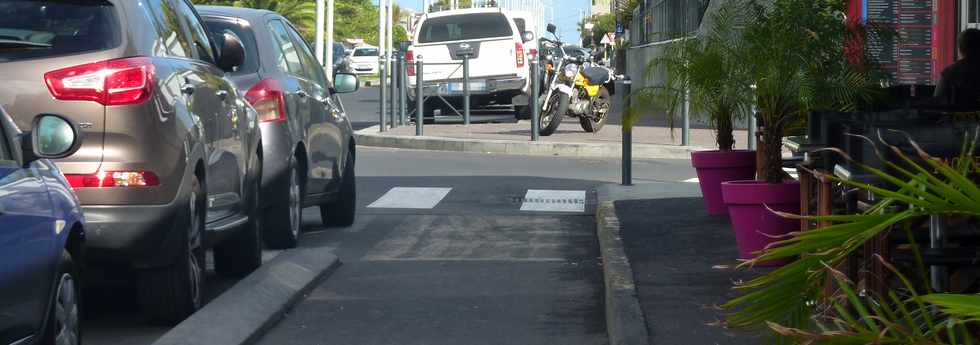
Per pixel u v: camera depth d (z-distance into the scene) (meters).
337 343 7.16
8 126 5.68
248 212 8.95
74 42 6.88
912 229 5.83
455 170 17.50
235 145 8.54
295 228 10.44
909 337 3.21
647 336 6.29
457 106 28.66
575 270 9.71
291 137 10.10
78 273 6.15
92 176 6.75
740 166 11.09
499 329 7.53
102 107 6.78
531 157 19.94
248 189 8.90
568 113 23.20
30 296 5.40
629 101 9.36
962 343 3.34
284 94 10.04
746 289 3.70
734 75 8.58
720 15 8.71
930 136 5.38
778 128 8.62
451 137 22.17
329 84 12.02
